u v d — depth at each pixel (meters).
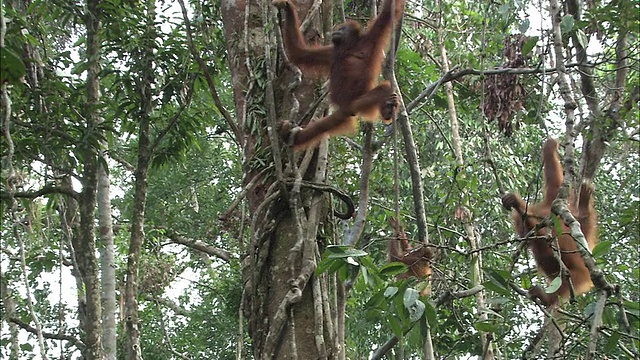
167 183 14.42
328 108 4.79
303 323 3.91
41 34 7.78
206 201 14.60
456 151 7.61
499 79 6.08
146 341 14.11
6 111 3.46
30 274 9.12
